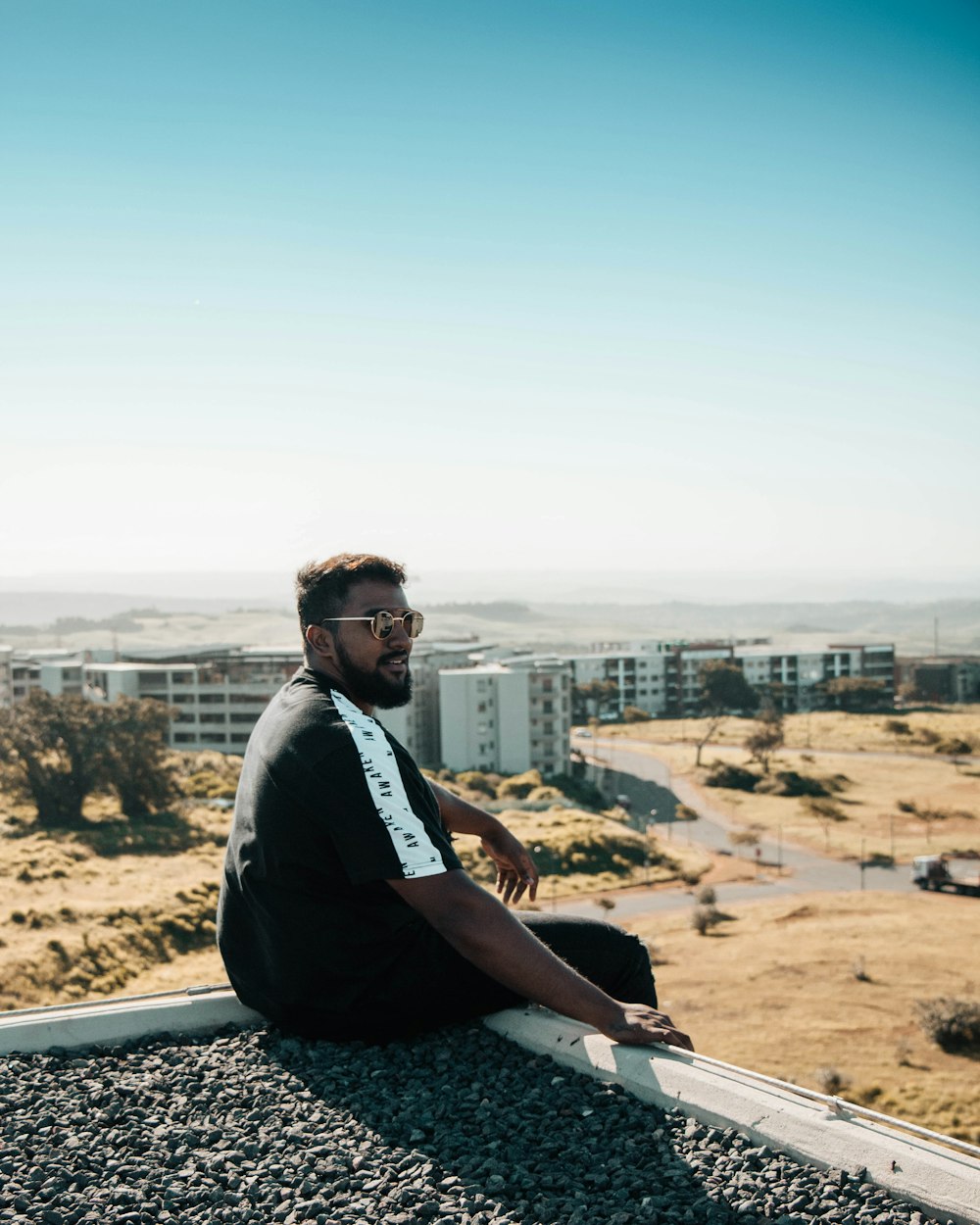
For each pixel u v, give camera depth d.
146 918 51.81
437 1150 2.69
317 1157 2.65
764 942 55.66
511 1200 2.46
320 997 3.29
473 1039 3.41
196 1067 3.21
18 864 61.12
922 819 93.88
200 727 108.25
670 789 108.94
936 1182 2.34
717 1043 39.91
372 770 3.05
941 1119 31.67
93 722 77.75
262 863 3.21
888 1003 44.72
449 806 3.99
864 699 175.75
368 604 3.28
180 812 79.56
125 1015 3.49
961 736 137.62
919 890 69.62
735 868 76.00
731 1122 2.74
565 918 3.56
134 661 128.50
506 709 104.62
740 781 111.12
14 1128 2.76
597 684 169.00
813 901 66.38
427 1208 2.38
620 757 128.88
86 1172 2.53
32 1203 2.37
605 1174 2.55
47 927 48.94
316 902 3.17
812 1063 37.38
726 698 171.62
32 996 41.94
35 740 75.69
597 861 73.69
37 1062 3.22
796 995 46.09
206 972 47.88
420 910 3.03
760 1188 2.45
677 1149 2.67
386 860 2.97
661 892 68.75
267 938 3.29
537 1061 3.21
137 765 78.81
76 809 75.81
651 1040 3.04
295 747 3.12
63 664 131.25
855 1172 2.47
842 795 105.25
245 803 3.34
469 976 3.34
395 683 3.35
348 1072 3.17
